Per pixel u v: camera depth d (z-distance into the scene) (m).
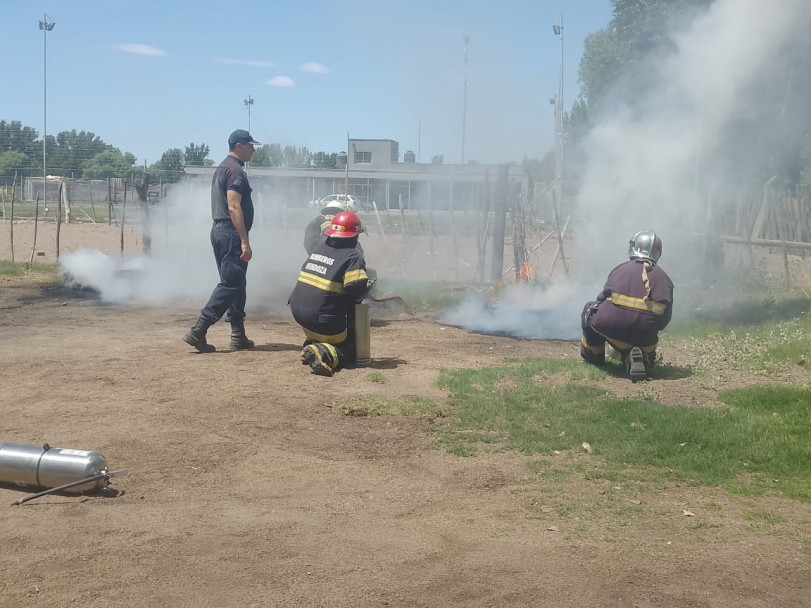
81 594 3.72
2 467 4.95
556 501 5.04
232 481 5.26
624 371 8.30
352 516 4.75
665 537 4.53
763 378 8.10
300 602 3.71
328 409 6.90
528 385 7.64
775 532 4.62
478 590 3.86
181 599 3.70
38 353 8.84
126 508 4.73
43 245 24.64
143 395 7.12
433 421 6.65
